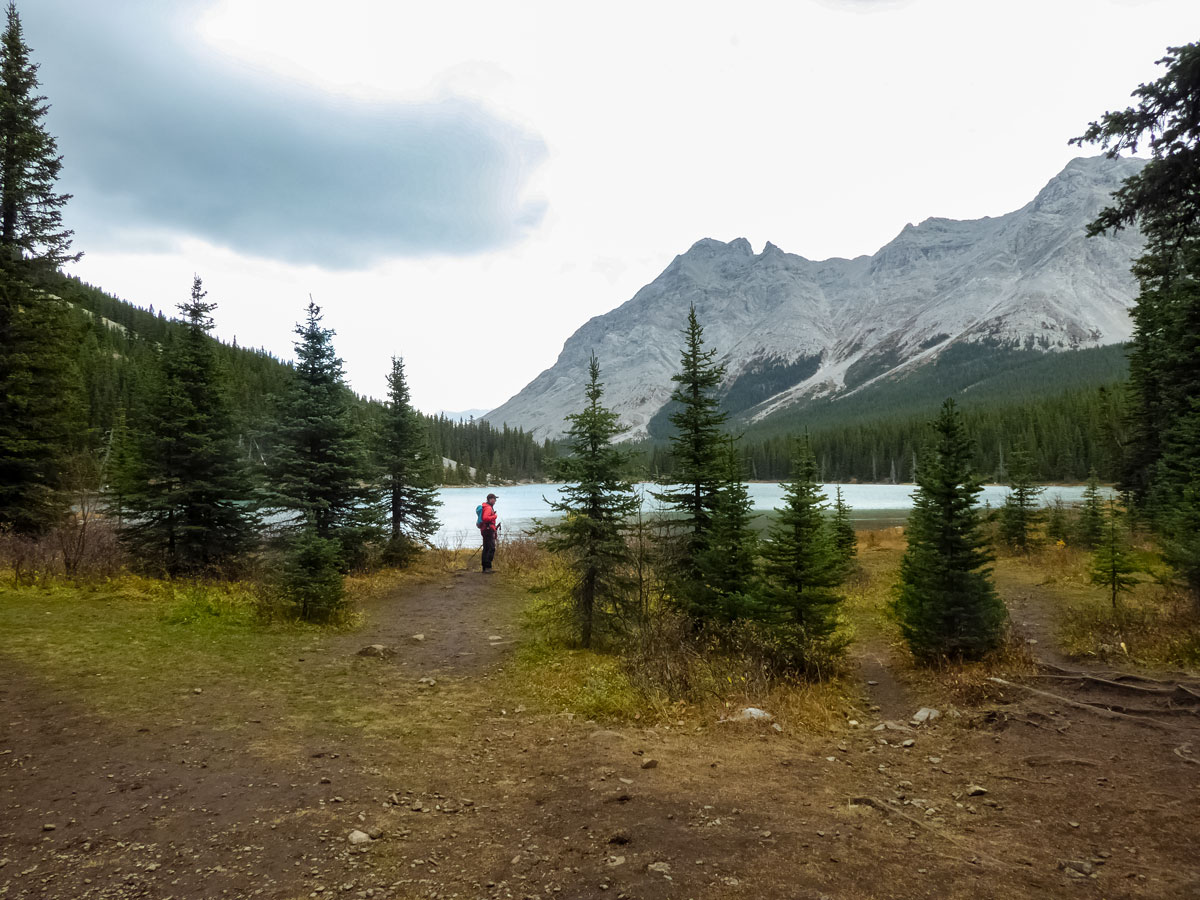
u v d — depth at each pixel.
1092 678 7.62
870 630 13.21
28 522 16.44
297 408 16.17
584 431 11.15
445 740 6.32
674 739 6.47
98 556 13.62
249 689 7.59
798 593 9.58
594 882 3.63
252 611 11.55
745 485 10.97
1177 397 18.11
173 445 14.34
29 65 17.81
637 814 4.59
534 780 5.32
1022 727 6.56
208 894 3.47
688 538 11.29
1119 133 8.16
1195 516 10.63
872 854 3.98
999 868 3.78
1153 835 4.14
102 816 4.36
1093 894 3.46
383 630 11.77
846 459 129.50
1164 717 6.44
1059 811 4.61
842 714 7.58
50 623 9.64
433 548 21.39
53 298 17.86
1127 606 12.15
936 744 6.41
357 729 6.51
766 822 4.46
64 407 17.56
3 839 3.99
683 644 9.39
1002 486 78.62
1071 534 24.58
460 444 139.12
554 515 50.38
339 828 4.34
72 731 5.85
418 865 3.85
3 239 17.16
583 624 10.90
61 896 3.40
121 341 91.62
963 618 9.38
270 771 5.31
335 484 16.14
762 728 6.78
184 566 14.10
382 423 19.81
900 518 50.75
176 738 5.89
